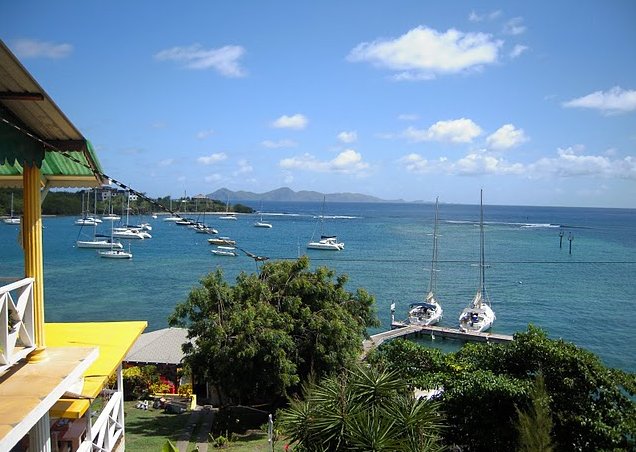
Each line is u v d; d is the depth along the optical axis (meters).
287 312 26.17
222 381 25.08
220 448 20.81
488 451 14.66
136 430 23.09
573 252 116.00
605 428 13.38
